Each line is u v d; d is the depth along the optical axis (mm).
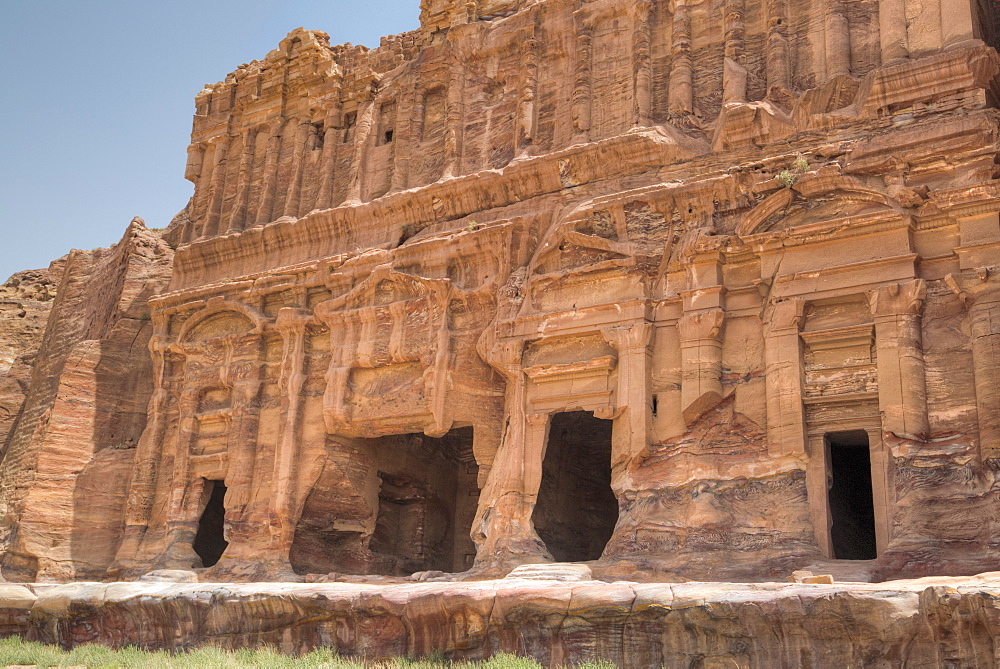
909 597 13008
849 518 21203
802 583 15812
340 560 27781
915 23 21375
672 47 24953
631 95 25109
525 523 22328
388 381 26375
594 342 22891
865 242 19734
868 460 22094
